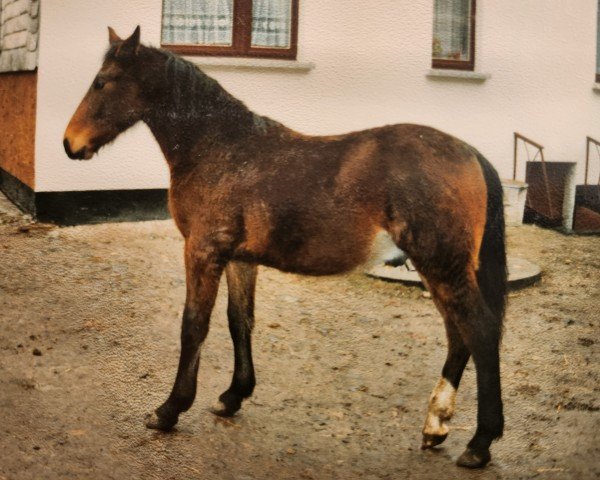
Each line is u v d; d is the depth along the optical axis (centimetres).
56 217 709
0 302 500
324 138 366
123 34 720
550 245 760
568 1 876
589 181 902
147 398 394
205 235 362
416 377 461
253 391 425
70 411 376
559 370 471
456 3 849
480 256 351
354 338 516
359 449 371
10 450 337
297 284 611
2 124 865
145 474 327
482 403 344
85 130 385
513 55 859
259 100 767
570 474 345
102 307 507
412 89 814
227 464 345
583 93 894
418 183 339
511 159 868
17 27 775
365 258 353
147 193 737
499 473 346
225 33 768
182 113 376
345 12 783
